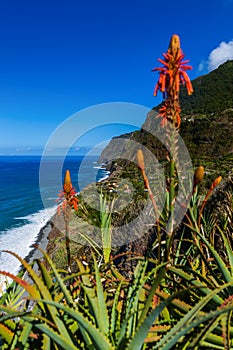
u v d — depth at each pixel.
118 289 2.11
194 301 2.39
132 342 1.44
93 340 1.48
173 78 1.62
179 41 1.64
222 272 2.23
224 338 1.54
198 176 1.77
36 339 1.96
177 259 3.28
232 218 4.04
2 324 1.90
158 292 2.13
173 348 1.87
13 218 42.88
